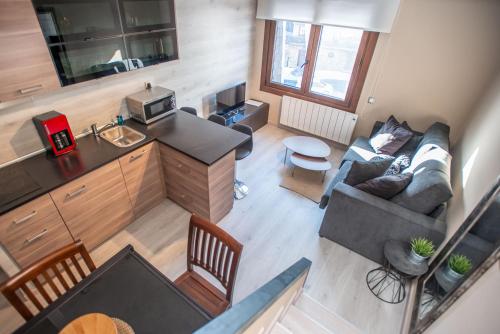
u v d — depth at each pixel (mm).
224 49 3854
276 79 4637
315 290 2338
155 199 2990
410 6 3094
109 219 2543
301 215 3104
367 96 3842
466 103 3248
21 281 1254
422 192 2195
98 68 2088
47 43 1721
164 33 2463
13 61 1608
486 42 2889
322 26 3795
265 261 2564
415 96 3516
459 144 3133
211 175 2486
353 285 2389
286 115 4609
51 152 2299
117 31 2082
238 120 4176
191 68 3463
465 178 2312
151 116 2820
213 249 1812
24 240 1916
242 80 4523
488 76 3012
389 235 2359
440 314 1520
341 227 2596
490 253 1280
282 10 3859
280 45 4301
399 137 3359
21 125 2105
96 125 2615
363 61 3654
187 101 3643
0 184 1947
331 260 2598
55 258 1359
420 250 2064
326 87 4203
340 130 4176
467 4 2822
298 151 3568
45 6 1636
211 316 1259
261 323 1101
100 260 2467
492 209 1536
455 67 3145
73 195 2107
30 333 1163
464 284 1377
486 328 1157
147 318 1231
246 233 2846
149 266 1443
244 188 3445
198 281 1825
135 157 2498
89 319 1046
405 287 2381
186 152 2438
